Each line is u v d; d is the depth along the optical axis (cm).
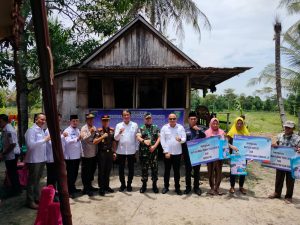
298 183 882
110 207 621
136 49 1168
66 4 1139
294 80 1959
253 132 2527
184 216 581
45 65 218
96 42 1345
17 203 627
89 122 685
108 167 707
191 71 948
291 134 685
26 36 950
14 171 672
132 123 727
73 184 677
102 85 1067
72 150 658
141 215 583
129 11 1922
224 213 599
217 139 688
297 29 1922
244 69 938
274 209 628
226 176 855
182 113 1044
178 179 712
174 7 1969
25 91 1104
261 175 951
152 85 1167
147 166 712
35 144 589
